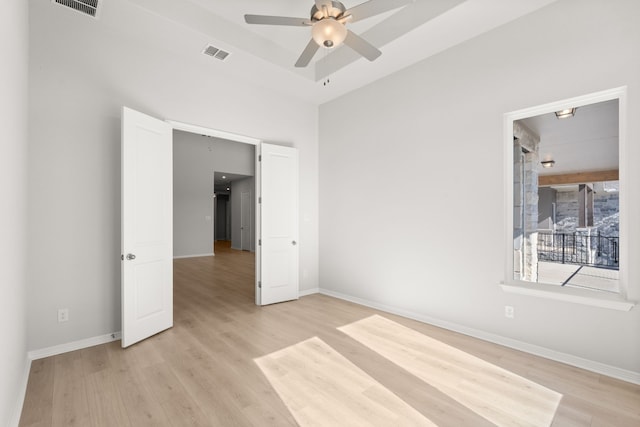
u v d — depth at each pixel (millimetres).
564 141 2748
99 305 2889
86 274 2822
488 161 2979
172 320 3363
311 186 4867
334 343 2906
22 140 2189
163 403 1963
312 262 4871
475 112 3064
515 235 2992
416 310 3586
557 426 1749
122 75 3049
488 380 2244
